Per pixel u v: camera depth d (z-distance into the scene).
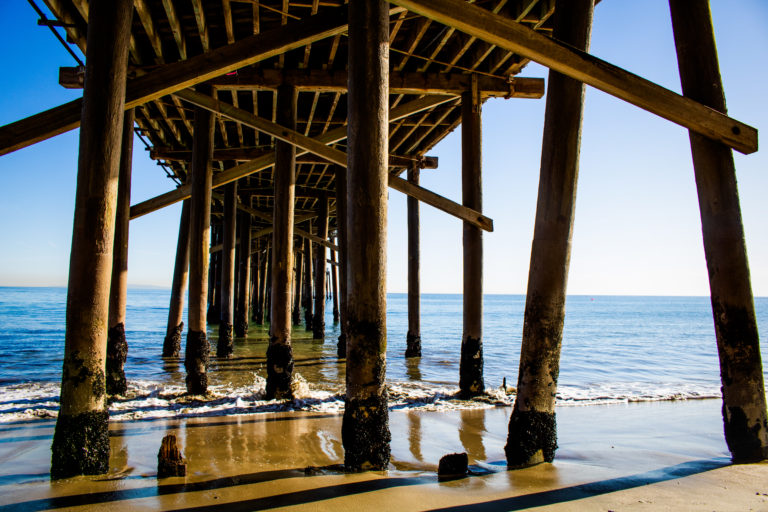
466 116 7.37
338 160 6.68
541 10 6.15
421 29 6.35
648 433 5.26
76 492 3.17
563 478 3.42
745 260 3.75
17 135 3.96
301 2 6.00
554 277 3.62
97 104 3.52
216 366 9.71
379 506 2.89
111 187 3.56
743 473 3.50
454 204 6.86
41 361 10.87
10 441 4.66
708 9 3.93
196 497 3.08
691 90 3.91
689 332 24.25
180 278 11.01
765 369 9.73
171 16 5.97
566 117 3.62
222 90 7.99
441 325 28.16
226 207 11.27
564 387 8.28
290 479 3.43
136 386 7.43
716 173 3.76
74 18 6.08
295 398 6.47
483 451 4.49
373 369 3.63
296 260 25.52
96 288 3.48
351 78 3.83
